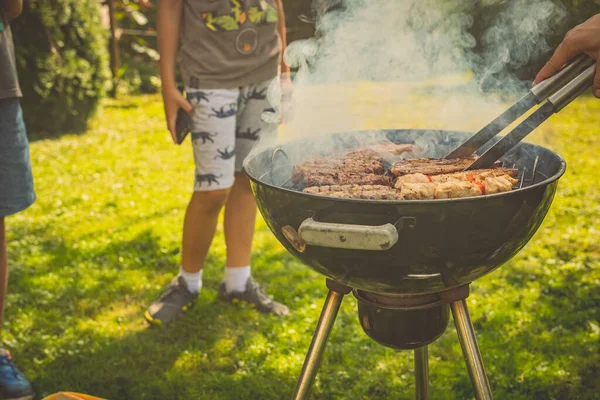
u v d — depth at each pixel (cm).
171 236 334
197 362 218
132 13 845
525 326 235
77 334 236
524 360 212
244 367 215
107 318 249
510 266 288
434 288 119
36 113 573
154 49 884
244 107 230
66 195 406
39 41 554
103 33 620
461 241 109
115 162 490
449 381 204
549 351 218
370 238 103
